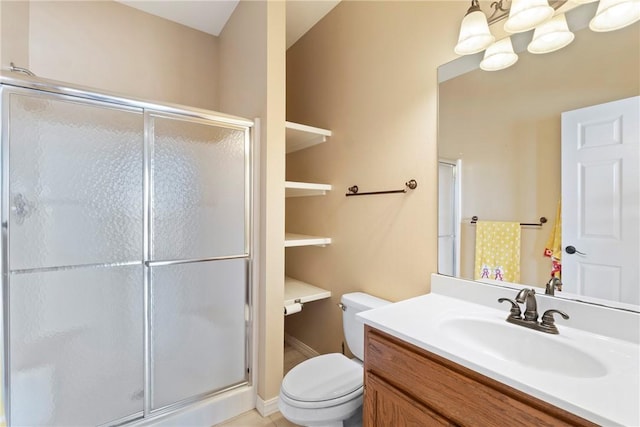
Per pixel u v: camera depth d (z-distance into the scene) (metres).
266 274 1.74
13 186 1.15
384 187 1.78
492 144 1.31
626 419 0.60
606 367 0.83
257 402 1.77
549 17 1.04
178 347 1.56
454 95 1.44
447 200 1.47
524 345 1.04
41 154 1.20
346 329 1.81
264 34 1.77
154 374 1.49
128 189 1.40
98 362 1.35
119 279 1.39
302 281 2.51
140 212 1.43
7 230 1.14
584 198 1.07
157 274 1.49
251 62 1.92
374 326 1.12
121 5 2.16
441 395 0.91
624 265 0.98
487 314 1.20
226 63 2.36
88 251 1.31
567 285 1.11
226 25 2.37
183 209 1.56
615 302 1.00
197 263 1.61
